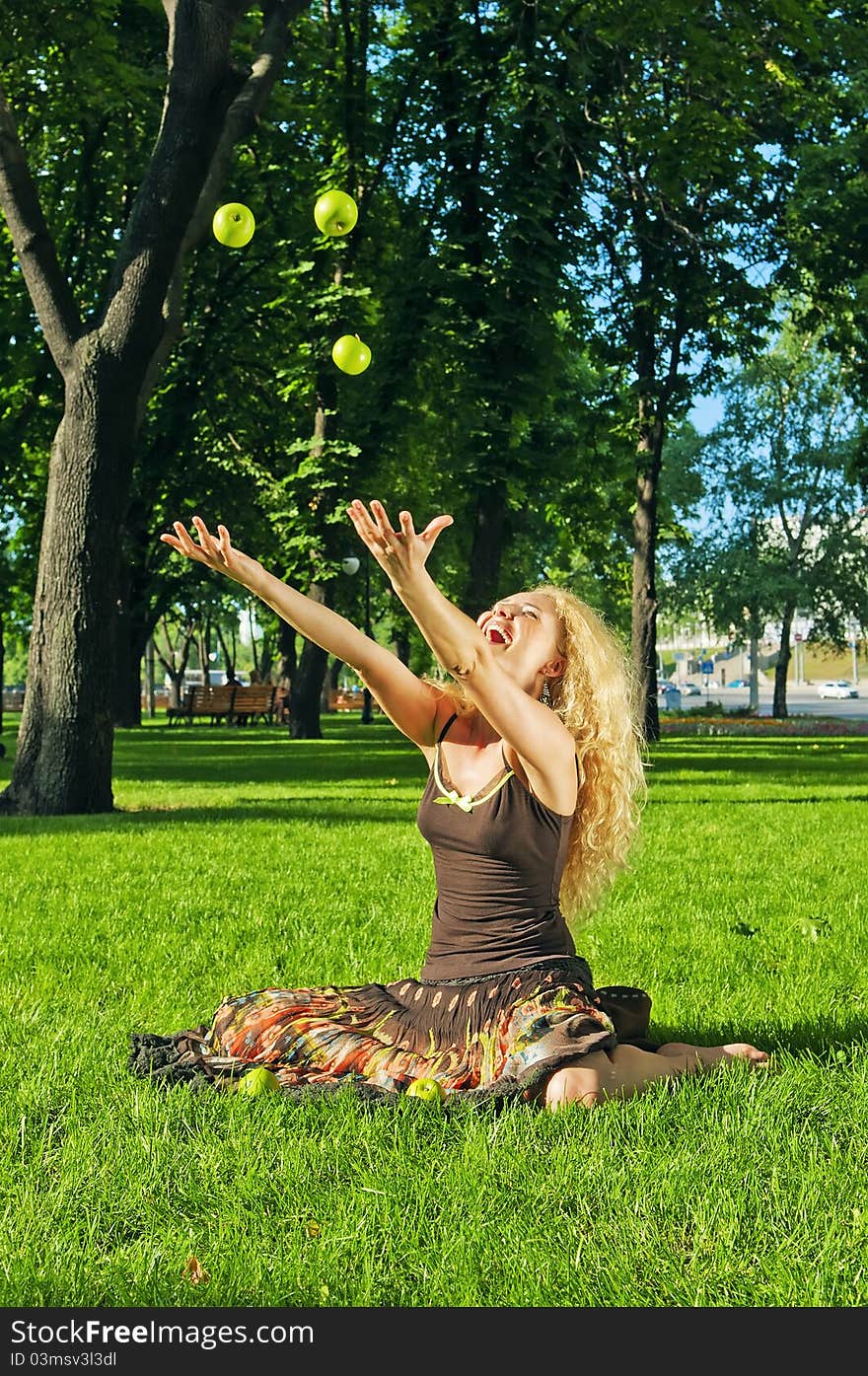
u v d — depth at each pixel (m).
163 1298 2.32
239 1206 2.67
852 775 17.77
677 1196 2.71
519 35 17.98
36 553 35.00
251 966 5.29
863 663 133.12
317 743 28.58
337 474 21.38
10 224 12.44
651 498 27.83
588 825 3.65
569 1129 3.02
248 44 17.72
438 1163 2.90
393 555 2.96
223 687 43.16
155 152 12.61
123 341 12.48
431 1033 3.41
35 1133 3.15
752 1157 2.91
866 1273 2.41
